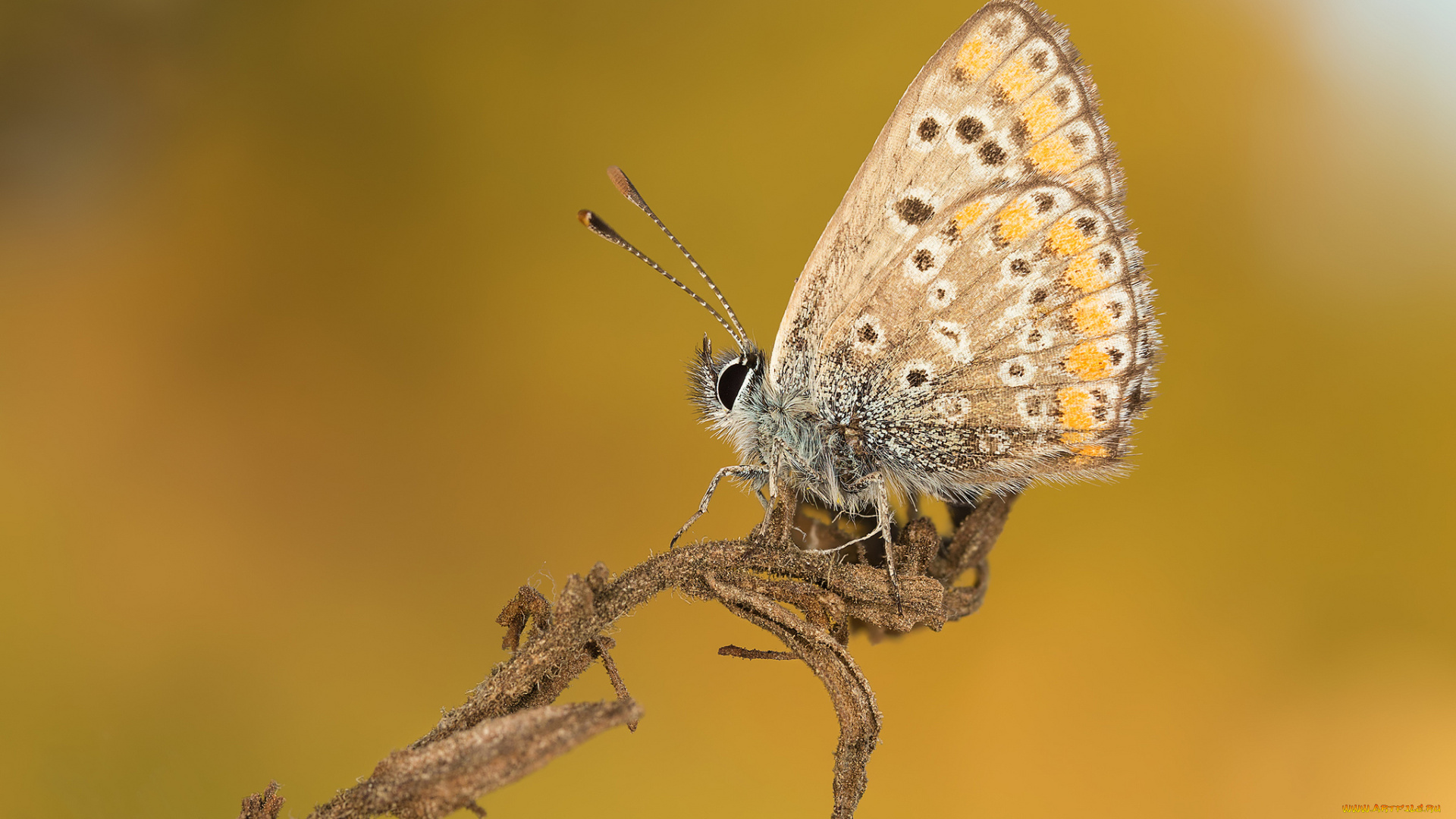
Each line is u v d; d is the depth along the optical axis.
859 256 0.18
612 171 0.18
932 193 0.18
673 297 0.20
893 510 0.18
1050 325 0.18
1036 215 0.18
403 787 0.17
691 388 0.18
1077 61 0.18
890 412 0.18
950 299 0.18
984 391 0.18
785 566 0.17
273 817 0.17
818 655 0.17
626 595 0.17
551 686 0.17
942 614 0.17
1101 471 0.18
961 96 0.18
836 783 0.17
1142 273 0.18
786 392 0.18
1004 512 0.18
